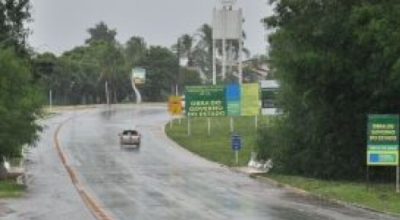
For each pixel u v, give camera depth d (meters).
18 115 58.25
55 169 71.75
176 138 114.56
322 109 58.16
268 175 61.75
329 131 58.59
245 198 45.16
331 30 53.03
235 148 80.06
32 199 44.56
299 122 61.69
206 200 43.91
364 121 56.59
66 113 176.38
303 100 59.22
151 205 41.12
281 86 63.84
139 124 145.88
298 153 61.69
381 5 49.47
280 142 62.97
